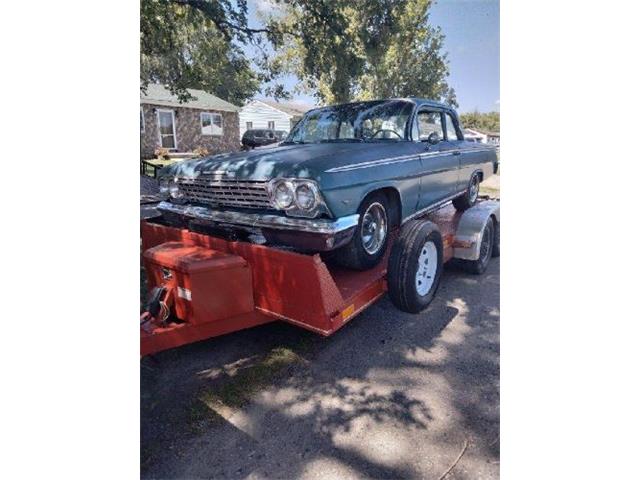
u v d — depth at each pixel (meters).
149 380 2.76
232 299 2.65
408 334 3.42
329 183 2.61
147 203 4.66
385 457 2.16
